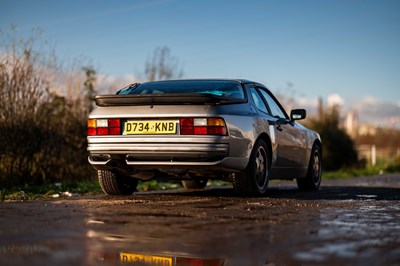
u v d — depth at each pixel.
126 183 6.39
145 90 6.30
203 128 5.45
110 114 5.74
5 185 8.28
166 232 3.41
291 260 2.62
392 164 21.27
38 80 8.95
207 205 5.03
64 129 9.42
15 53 8.74
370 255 2.73
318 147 8.20
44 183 8.85
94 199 5.68
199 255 2.73
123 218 4.05
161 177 6.17
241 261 2.61
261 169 6.23
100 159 5.87
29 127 8.74
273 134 6.49
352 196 6.45
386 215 4.34
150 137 5.56
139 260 2.62
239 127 5.66
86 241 3.09
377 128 45.78
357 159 21.52
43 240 3.12
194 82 6.37
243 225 3.72
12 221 3.89
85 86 9.84
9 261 2.60
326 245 2.99
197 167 5.55
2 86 8.54
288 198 6.01
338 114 21.92
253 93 6.49
